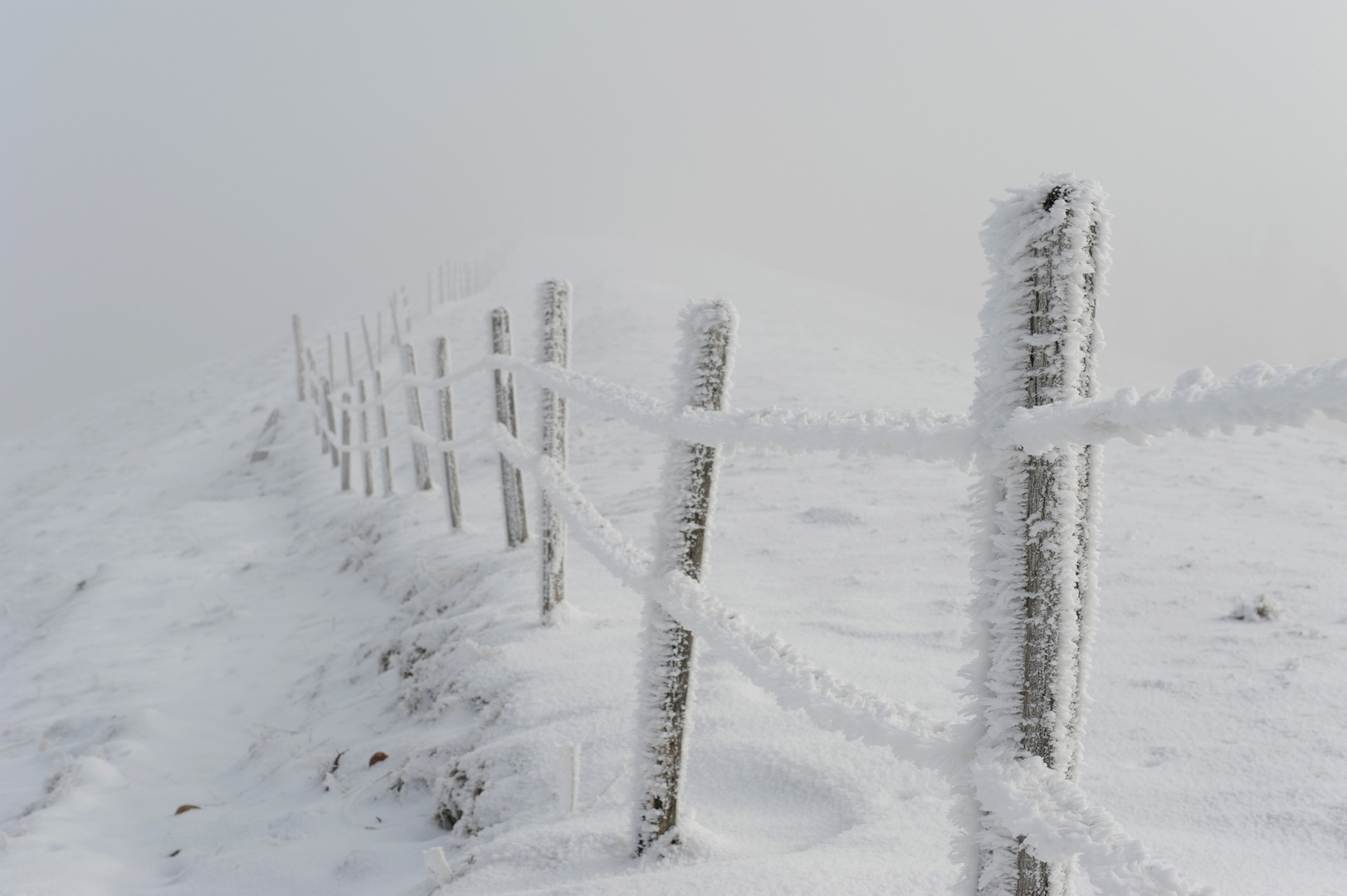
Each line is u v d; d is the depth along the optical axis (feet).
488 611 14.42
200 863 10.14
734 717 9.18
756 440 5.51
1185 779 7.60
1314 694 9.02
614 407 8.20
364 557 24.67
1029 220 3.72
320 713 15.37
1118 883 2.96
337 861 9.57
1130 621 11.83
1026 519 3.76
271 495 40.45
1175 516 17.72
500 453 14.84
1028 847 3.72
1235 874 5.94
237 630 22.30
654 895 6.30
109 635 23.06
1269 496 19.42
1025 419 3.54
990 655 3.90
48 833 11.76
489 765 9.64
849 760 8.08
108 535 36.24
